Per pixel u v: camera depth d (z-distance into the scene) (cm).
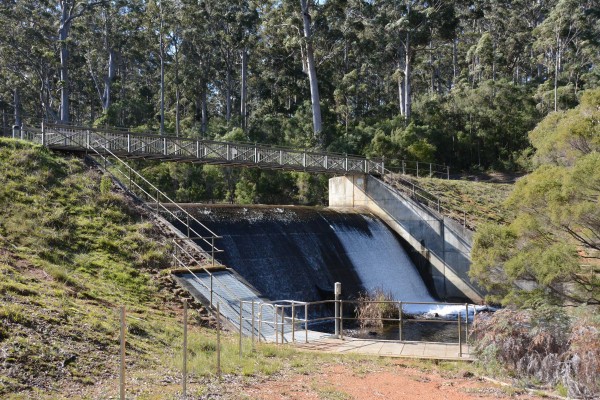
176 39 6156
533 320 1344
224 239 2331
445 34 5675
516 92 5888
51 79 6488
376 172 3697
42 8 5888
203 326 1586
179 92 6644
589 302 1595
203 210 2452
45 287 1364
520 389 1200
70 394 916
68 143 2283
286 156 3216
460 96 5984
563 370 1226
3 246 1557
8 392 870
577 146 1889
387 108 6619
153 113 7381
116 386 982
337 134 5584
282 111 6862
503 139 5753
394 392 1142
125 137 2508
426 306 2859
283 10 5419
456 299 3191
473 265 1833
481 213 3428
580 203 1496
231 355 1314
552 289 1622
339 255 2841
